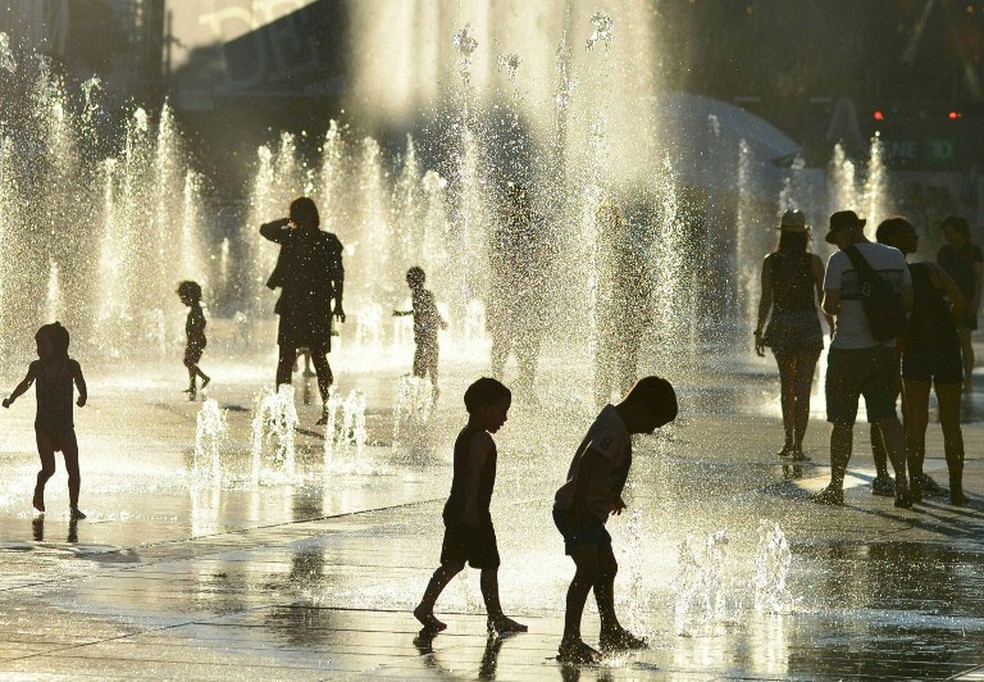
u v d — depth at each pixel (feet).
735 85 500.33
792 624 66.59
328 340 155.33
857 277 105.09
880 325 103.71
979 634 64.34
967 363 190.19
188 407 178.50
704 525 96.22
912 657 59.72
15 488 110.22
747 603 71.51
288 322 153.38
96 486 111.96
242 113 553.64
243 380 223.92
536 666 58.13
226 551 84.38
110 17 531.09
